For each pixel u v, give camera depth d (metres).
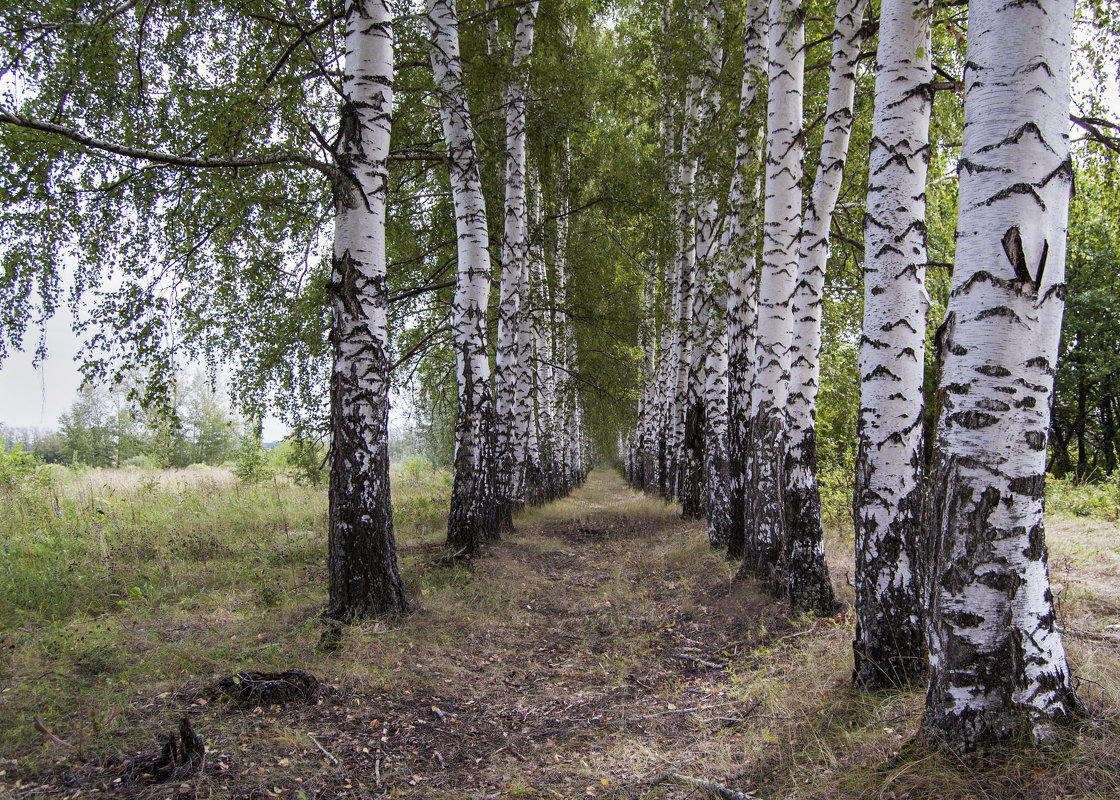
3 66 4.78
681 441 14.43
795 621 5.26
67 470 14.91
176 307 6.30
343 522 5.46
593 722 3.92
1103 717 2.47
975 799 2.22
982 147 2.47
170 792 2.75
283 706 3.74
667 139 12.54
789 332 6.49
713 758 3.22
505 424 11.35
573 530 12.17
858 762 2.78
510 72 9.45
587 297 13.94
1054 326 2.45
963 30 4.21
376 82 5.34
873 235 3.85
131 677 4.00
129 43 5.42
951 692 2.49
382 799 2.92
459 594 6.50
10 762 2.89
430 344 12.95
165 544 8.37
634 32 12.86
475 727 3.82
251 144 5.44
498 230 11.47
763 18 7.20
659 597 6.98
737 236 7.60
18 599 5.43
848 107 5.49
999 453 2.42
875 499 3.78
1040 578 2.45
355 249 5.36
